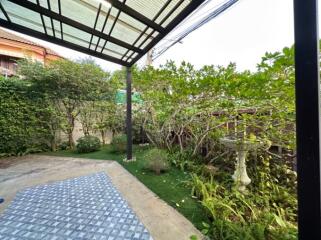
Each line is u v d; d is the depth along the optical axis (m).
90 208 2.38
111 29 2.66
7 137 5.38
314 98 0.90
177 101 3.81
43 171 3.95
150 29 2.56
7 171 3.97
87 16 2.41
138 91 5.38
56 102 6.26
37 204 2.50
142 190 2.87
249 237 1.58
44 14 2.25
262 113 2.85
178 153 4.39
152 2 1.97
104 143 7.20
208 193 2.47
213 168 3.46
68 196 2.73
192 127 4.38
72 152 5.87
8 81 5.41
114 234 1.86
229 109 3.01
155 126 5.22
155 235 1.82
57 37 2.96
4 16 2.38
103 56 3.63
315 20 0.90
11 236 1.86
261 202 2.36
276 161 3.12
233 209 2.09
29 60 6.00
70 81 5.86
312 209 0.91
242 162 2.81
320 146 0.89
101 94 6.69
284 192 2.55
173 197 2.60
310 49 0.91
